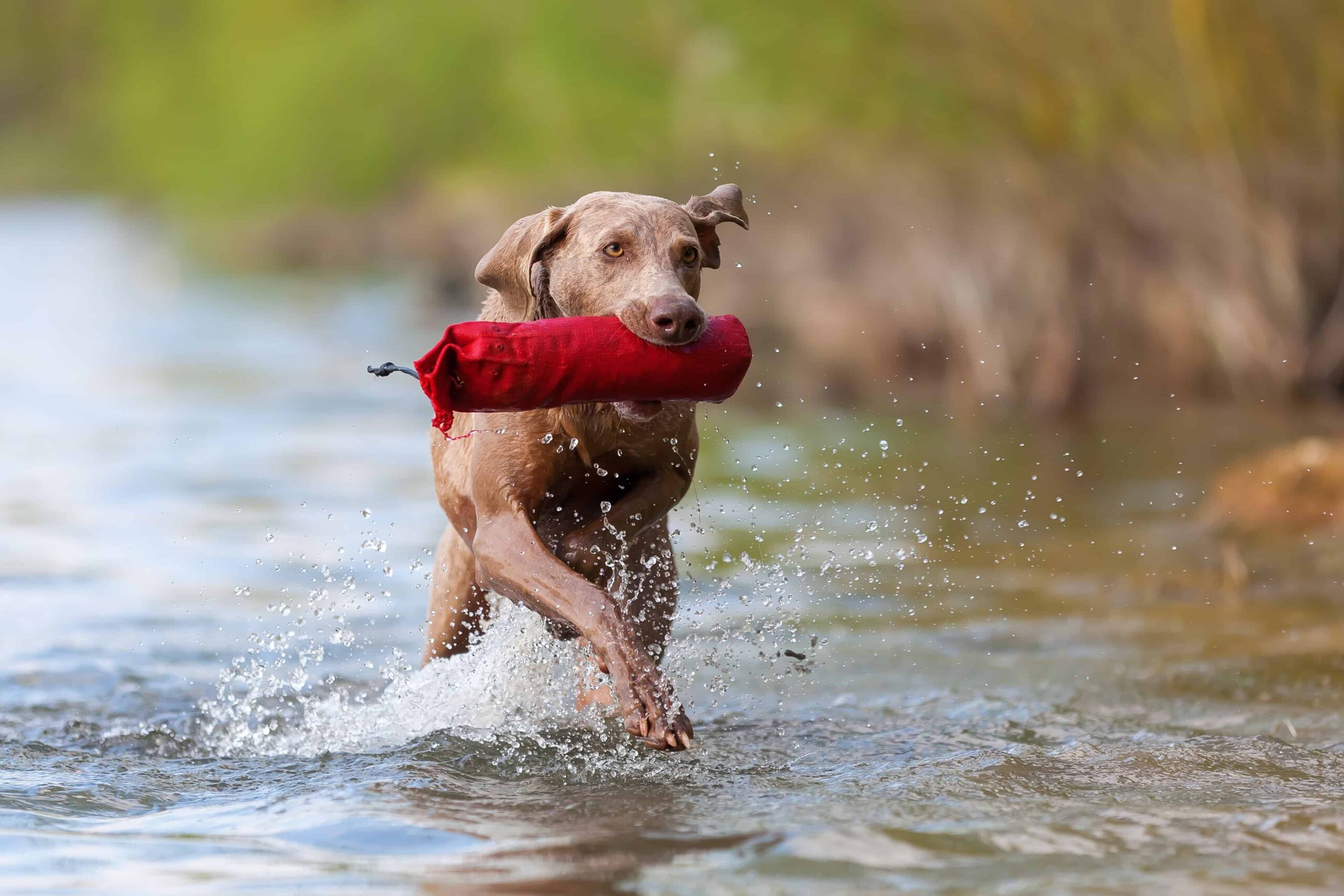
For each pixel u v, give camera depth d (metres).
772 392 20.50
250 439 17.59
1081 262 20.11
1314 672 8.26
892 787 6.12
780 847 5.16
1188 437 16.88
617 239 6.64
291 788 6.27
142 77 59.19
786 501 13.60
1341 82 18.16
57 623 9.68
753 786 6.19
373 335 28.12
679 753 6.81
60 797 6.13
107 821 5.80
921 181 21.52
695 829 5.45
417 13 48.03
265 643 9.33
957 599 10.35
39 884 4.91
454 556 7.83
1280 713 7.53
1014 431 17.69
